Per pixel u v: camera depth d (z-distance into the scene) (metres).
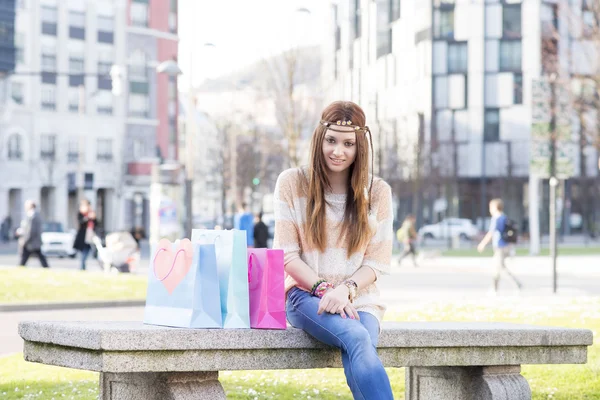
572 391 8.02
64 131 69.94
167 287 5.31
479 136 80.25
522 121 80.31
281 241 5.62
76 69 71.19
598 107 37.91
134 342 4.83
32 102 68.06
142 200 74.00
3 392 8.50
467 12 80.38
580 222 87.06
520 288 21.86
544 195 83.81
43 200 70.44
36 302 18.58
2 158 65.81
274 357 5.26
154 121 75.62
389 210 5.80
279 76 44.97
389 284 26.34
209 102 77.75
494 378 5.97
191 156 29.88
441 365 5.73
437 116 80.50
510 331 5.83
